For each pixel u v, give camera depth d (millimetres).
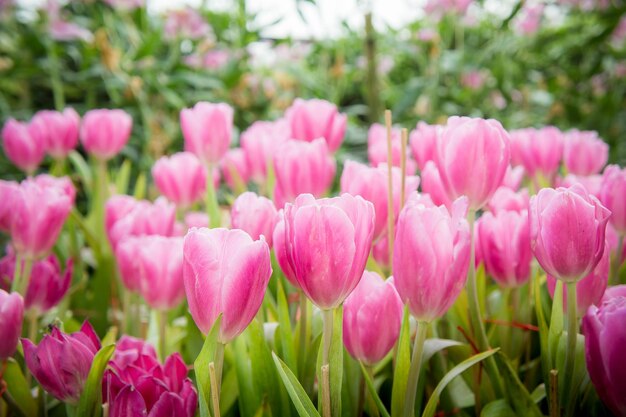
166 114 1895
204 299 365
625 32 1894
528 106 2127
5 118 1842
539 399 477
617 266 544
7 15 1977
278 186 559
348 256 357
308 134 634
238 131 1832
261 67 1971
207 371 365
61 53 1900
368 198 474
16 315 439
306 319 459
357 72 2027
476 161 422
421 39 1911
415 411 458
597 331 386
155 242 522
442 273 368
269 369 452
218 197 1419
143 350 475
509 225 496
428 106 1961
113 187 959
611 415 468
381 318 412
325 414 374
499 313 527
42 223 536
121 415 392
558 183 684
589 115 1914
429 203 479
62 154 903
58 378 411
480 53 2053
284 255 413
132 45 1873
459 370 408
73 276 793
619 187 520
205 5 1987
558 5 2125
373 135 713
